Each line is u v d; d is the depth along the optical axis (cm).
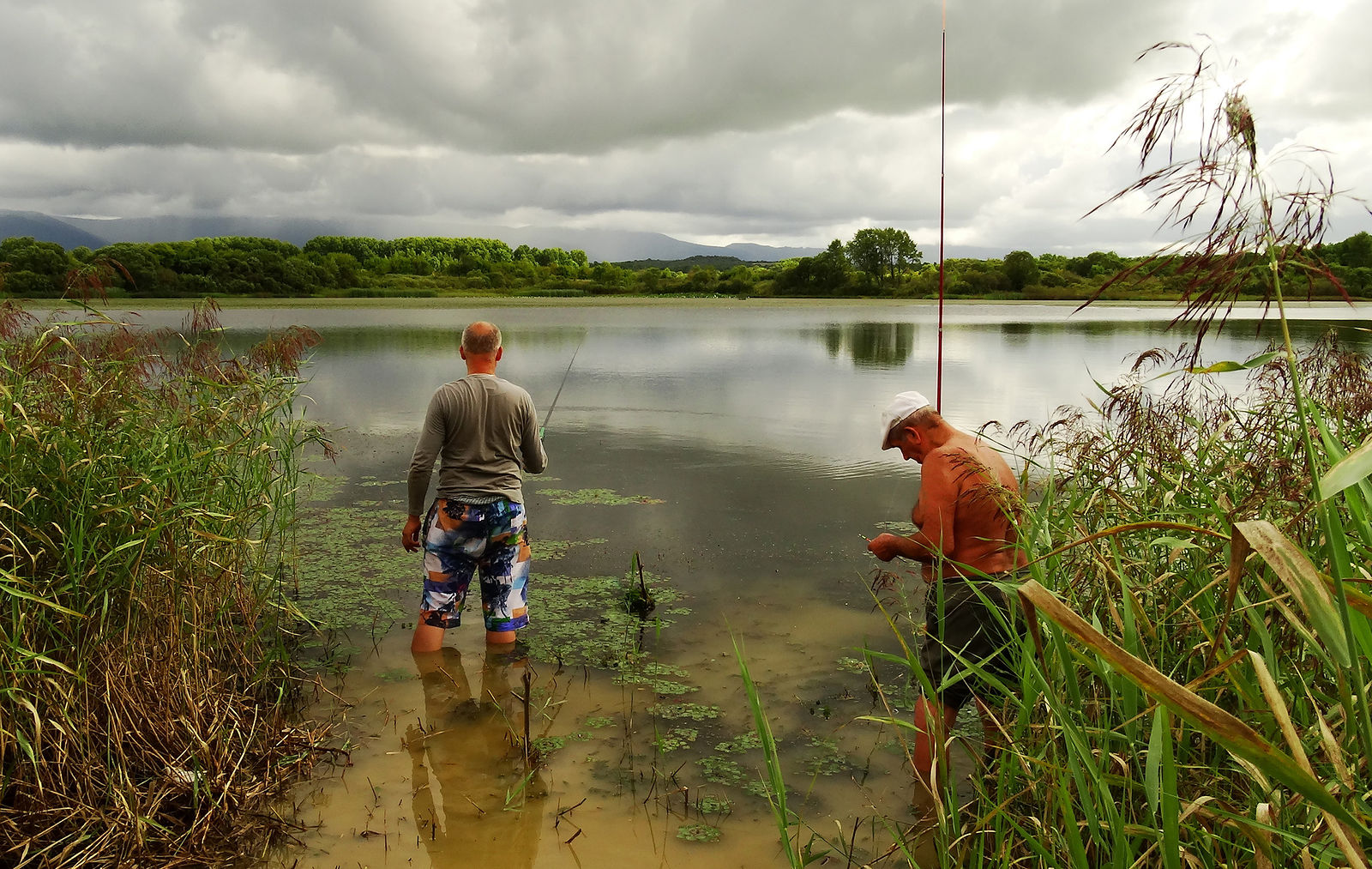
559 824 284
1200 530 134
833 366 1677
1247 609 173
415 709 366
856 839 276
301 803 295
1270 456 297
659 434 983
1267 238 123
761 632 444
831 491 725
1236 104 123
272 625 433
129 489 302
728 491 725
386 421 1034
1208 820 201
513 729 348
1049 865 198
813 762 325
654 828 282
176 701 302
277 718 338
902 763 324
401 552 571
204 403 395
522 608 433
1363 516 135
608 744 338
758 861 265
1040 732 248
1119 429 354
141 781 281
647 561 552
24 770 260
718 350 2088
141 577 305
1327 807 109
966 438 316
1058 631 207
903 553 323
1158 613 261
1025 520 279
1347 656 113
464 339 425
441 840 274
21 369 318
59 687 264
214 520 345
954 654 235
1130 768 212
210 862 258
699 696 379
